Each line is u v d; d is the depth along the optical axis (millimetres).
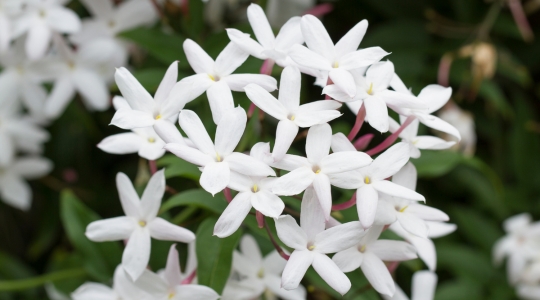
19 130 330
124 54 314
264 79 232
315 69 231
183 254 273
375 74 231
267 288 250
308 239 220
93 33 311
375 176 224
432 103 237
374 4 351
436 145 238
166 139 222
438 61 349
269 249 270
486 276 340
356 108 235
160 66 309
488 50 330
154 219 233
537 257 339
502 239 342
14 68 314
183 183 303
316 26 231
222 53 237
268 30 241
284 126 221
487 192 352
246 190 219
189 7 290
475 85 333
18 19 299
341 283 215
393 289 227
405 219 228
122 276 249
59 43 306
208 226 244
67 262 311
